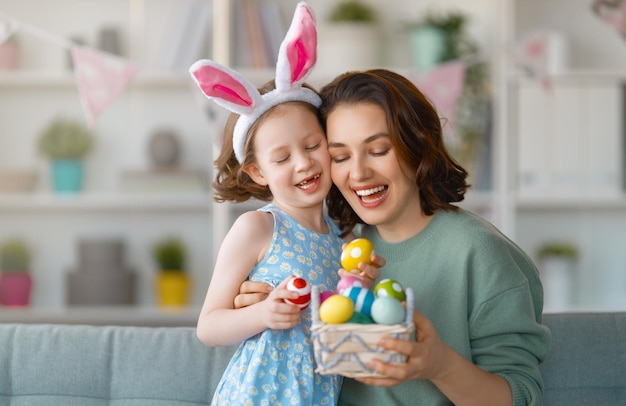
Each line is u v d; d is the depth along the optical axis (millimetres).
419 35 3580
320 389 1424
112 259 3625
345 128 1394
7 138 3789
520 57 3385
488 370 1366
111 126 3814
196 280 3863
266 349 1398
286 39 1464
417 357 1185
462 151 3611
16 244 3705
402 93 1418
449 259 1421
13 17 3766
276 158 1450
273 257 1459
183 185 3662
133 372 1709
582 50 3818
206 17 3539
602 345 1668
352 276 1269
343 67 3586
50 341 1747
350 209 1571
